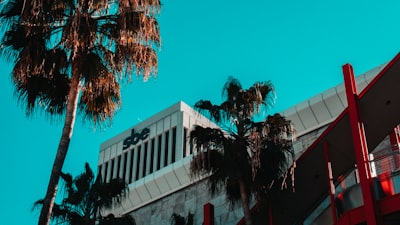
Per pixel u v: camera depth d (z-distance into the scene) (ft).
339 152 73.41
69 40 56.08
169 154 221.66
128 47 60.13
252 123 75.56
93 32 58.23
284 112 121.08
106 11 60.75
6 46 59.47
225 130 75.61
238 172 71.72
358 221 59.82
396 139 79.25
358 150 63.67
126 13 59.06
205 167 74.02
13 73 58.54
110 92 63.52
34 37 58.59
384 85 69.87
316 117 116.37
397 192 60.18
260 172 71.97
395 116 73.20
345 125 71.67
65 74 62.34
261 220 76.48
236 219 119.03
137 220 147.23
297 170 74.02
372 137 75.66
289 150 74.18
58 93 62.08
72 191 83.71
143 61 60.03
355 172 73.51
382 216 58.44
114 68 60.44
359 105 69.97
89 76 57.26
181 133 221.87
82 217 81.61
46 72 60.03
